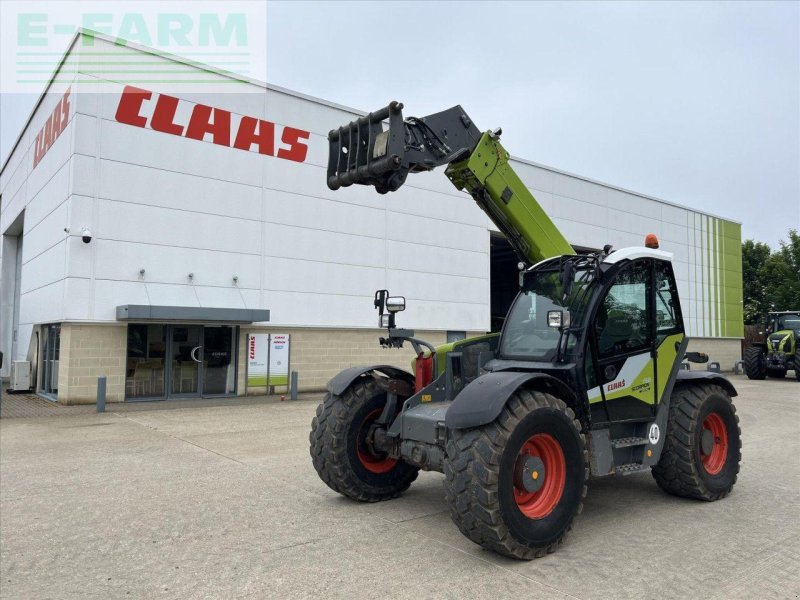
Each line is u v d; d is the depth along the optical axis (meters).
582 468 4.25
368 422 5.41
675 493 5.44
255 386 14.99
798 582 3.55
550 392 4.41
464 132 5.25
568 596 3.35
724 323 31.17
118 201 13.39
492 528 3.72
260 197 15.53
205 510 5.05
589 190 24.47
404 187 18.66
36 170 16.61
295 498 5.44
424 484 6.05
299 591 3.42
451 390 5.24
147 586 3.51
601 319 4.78
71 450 7.81
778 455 7.58
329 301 16.69
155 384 13.88
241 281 15.09
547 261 5.23
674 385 5.66
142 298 13.60
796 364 20.12
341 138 5.07
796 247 36.66
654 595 3.36
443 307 19.45
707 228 30.48
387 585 3.50
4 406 12.77
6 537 4.40
